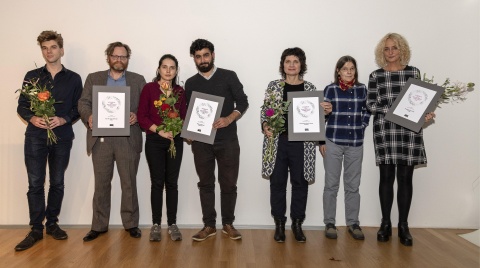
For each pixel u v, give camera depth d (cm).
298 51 327
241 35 368
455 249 313
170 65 320
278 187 332
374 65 368
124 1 365
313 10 366
